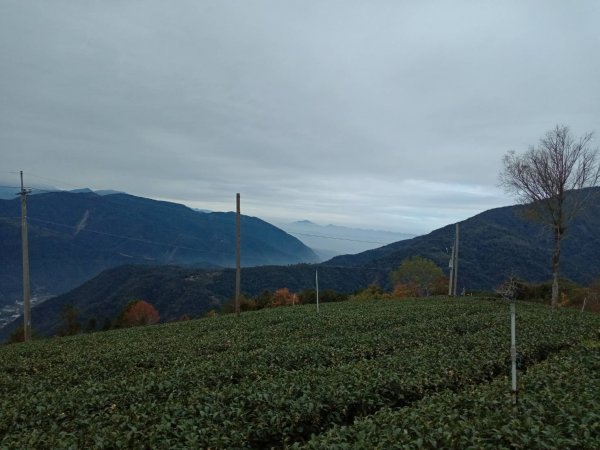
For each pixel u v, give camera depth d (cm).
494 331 1783
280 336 2128
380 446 693
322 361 1479
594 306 4497
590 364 1191
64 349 2192
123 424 873
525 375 1117
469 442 696
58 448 785
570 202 3036
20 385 1428
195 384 1214
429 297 4709
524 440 679
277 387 1066
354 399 993
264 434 867
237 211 3481
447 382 1144
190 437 801
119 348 2044
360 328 2236
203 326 2806
